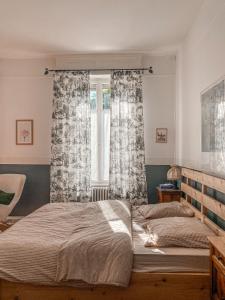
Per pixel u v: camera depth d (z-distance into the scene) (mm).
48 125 5066
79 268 2256
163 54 4926
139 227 3123
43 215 3373
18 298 2326
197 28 3504
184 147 4332
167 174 4543
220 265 1884
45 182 5055
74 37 4180
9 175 4832
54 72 4891
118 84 4820
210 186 2797
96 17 3551
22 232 2711
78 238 2465
